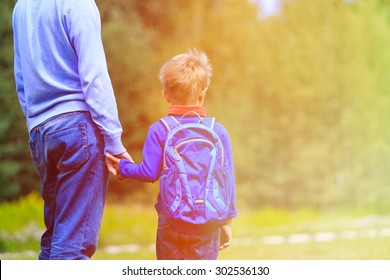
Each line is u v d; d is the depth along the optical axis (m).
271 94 32.25
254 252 13.32
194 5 32.12
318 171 32.78
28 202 24.25
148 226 22.42
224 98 31.97
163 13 32.31
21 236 17.55
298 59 32.47
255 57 32.22
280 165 32.38
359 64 33.53
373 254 11.08
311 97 32.53
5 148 27.45
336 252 11.85
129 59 29.72
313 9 32.97
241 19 32.34
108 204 28.27
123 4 31.23
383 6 36.22
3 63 28.05
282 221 29.36
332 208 32.94
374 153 33.91
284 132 32.50
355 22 33.72
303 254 12.03
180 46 31.69
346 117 33.41
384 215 33.00
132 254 14.25
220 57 31.97
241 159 31.52
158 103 30.42
